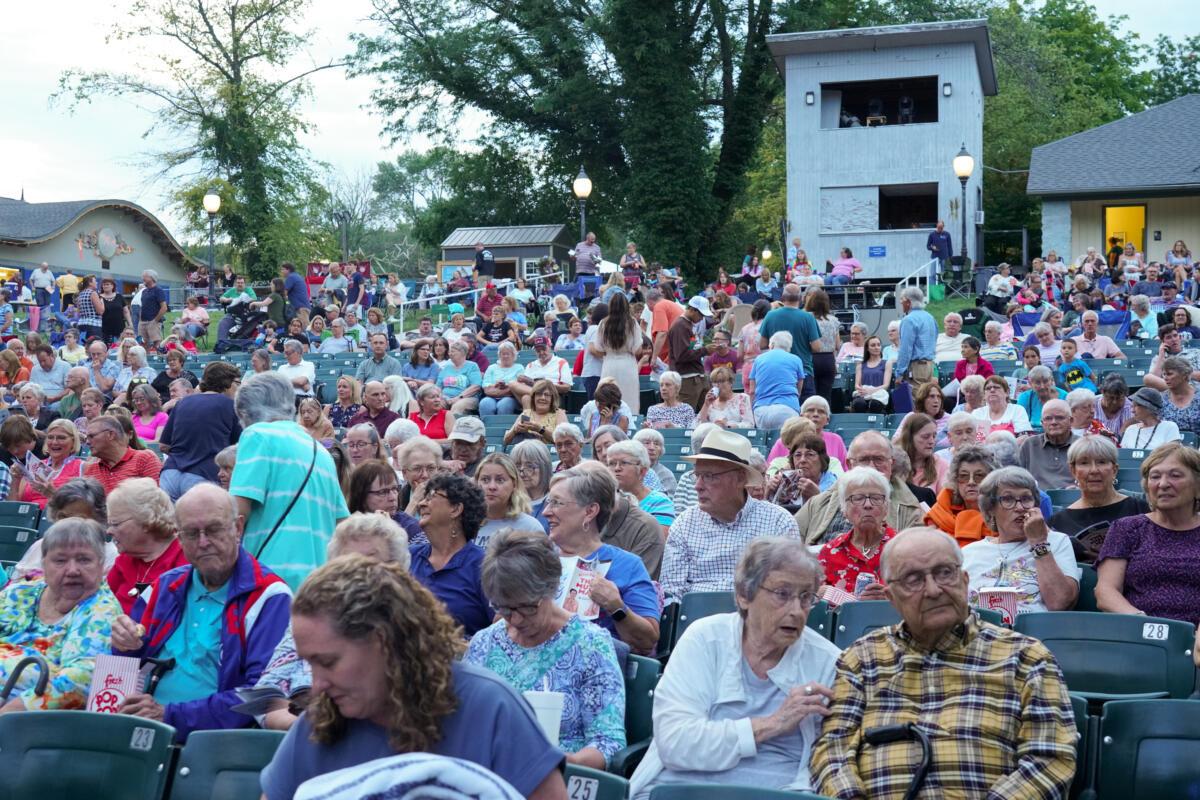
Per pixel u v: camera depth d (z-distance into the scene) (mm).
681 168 39594
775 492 7969
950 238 28750
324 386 17062
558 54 40469
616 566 5688
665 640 6020
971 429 8805
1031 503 6086
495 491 6480
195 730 4602
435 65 41469
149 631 4938
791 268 28594
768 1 40562
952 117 31578
